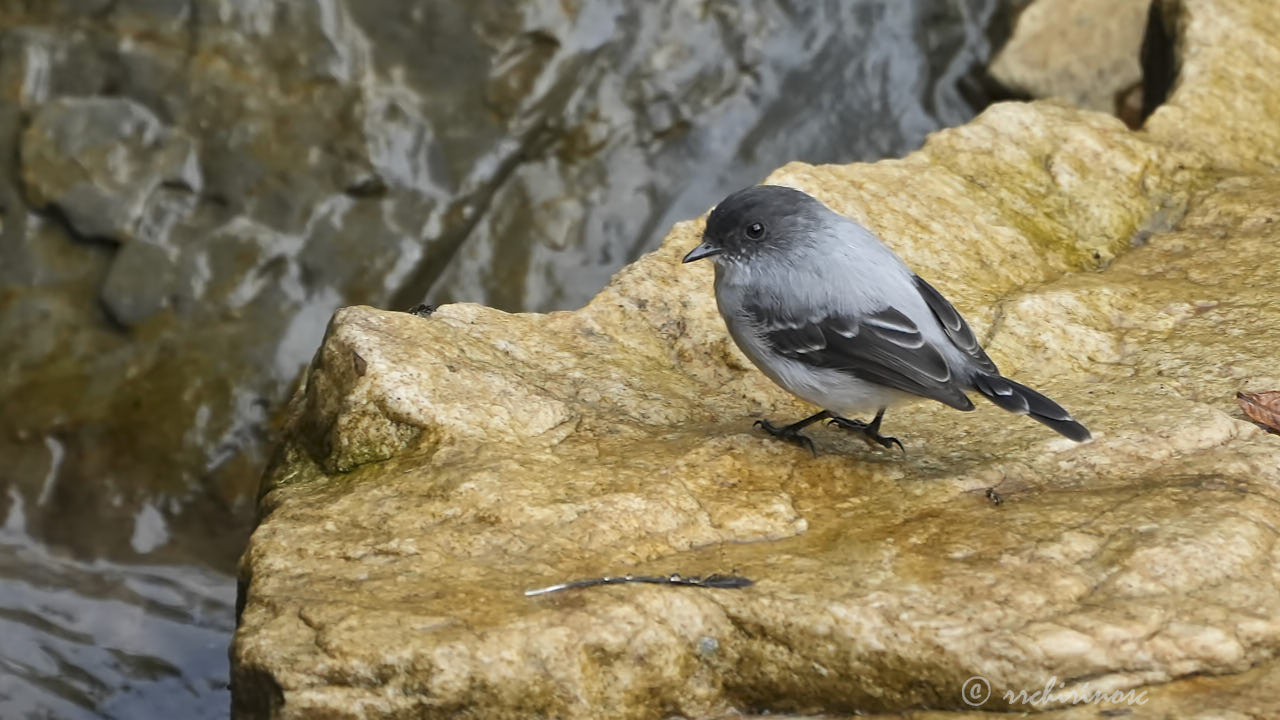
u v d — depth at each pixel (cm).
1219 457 898
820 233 909
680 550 833
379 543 825
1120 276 1170
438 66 1623
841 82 1764
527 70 1638
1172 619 738
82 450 1459
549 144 1650
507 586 781
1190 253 1203
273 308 1530
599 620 747
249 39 1584
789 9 1772
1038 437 948
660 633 755
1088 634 728
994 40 1811
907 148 1748
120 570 1385
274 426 1492
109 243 1530
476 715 723
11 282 1518
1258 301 1098
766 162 1706
